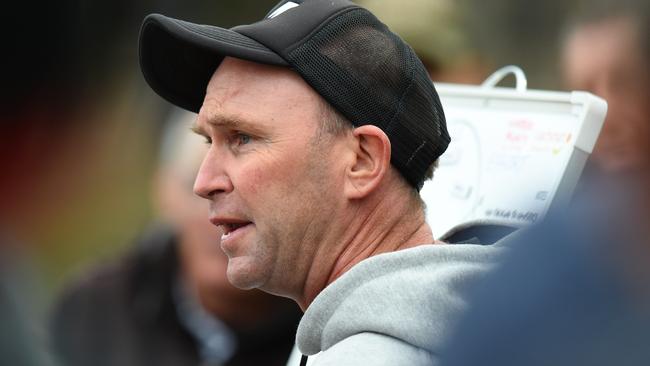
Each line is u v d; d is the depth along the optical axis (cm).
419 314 723
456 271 740
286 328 1445
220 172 818
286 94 798
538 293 387
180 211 1445
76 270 1672
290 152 797
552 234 392
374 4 1487
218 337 1454
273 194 802
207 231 1427
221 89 816
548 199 895
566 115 920
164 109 1512
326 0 819
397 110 812
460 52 1480
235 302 1434
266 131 799
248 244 816
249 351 1447
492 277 406
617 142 837
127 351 1473
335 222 810
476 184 948
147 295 1484
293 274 823
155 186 1573
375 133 800
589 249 383
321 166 800
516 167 931
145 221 1741
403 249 808
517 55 2334
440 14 1466
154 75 883
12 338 528
